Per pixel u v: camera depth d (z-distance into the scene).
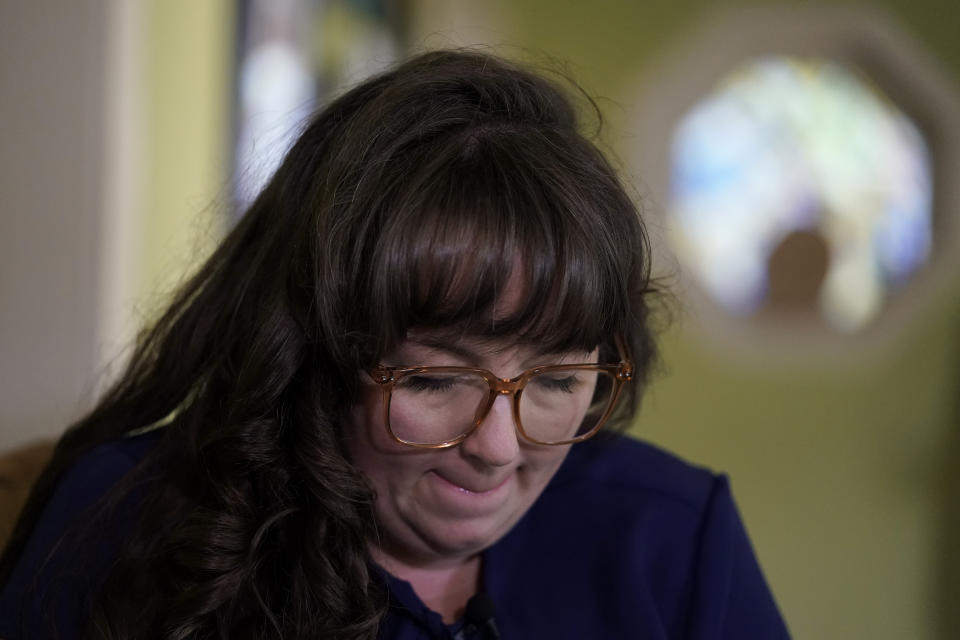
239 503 0.72
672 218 2.71
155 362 0.87
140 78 1.86
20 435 1.81
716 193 2.71
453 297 0.59
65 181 1.80
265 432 0.71
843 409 2.60
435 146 0.64
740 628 0.84
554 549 0.85
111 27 1.79
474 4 2.71
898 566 2.51
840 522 2.56
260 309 0.75
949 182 2.60
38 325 1.82
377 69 0.86
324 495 0.68
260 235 0.81
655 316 0.88
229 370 0.80
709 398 2.68
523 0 2.77
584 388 0.69
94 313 1.81
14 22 1.76
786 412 2.63
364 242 0.62
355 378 0.65
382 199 0.62
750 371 2.66
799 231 2.67
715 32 2.72
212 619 0.71
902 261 2.62
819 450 2.60
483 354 0.62
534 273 0.59
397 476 0.68
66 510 0.83
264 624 0.71
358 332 0.63
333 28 2.28
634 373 0.80
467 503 0.68
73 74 1.78
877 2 2.65
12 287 1.80
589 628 0.82
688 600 0.84
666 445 2.69
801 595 2.55
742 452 2.65
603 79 2.75
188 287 0.87
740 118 2.71
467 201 0.60
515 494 0.71
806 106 2.67
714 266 2.70
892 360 2.59
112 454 0.86
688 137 2.72
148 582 0.75
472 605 0.76
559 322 0.61
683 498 0.89
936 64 2.63
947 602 2.47
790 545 2.59
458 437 0.64
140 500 0.81
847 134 2.66
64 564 0.80
